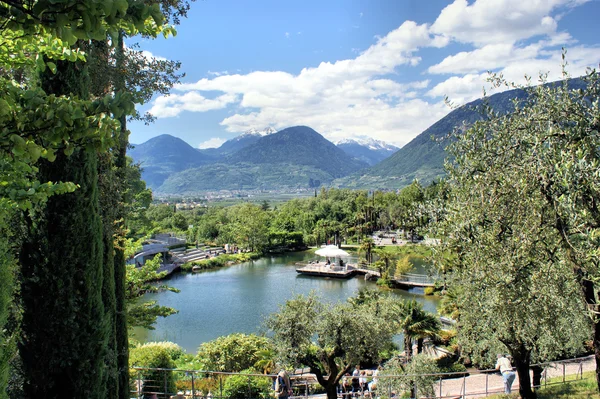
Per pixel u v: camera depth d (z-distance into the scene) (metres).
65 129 2.97
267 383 14.11
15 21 2.44
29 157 2.92
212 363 18.62
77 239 6.98
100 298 7.38
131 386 13.30
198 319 33.38
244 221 74.19
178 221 86.94
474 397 13.45
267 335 12.78
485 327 9.12
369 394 14.91
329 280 49.72
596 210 6.48
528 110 7.59
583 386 11.17
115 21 2.39
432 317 19.20
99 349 7.26
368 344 11.81
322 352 12.36
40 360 6.84
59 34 2.39
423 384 13.66
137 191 28.19
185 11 11.95
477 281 7.88
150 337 28.73
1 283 4.77
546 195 6.96
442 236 8.67
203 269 57.97
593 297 7.25
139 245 15.01
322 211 95.62
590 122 6.86
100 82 9.92
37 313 6.82
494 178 7.60
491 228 7.71
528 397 10.01
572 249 6.86
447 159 8.63
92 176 7.32
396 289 43.00
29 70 6.86
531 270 7.39
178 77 12.70
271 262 64.38
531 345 9.68
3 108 2.66
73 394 6.93
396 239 78.94
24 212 6.87
